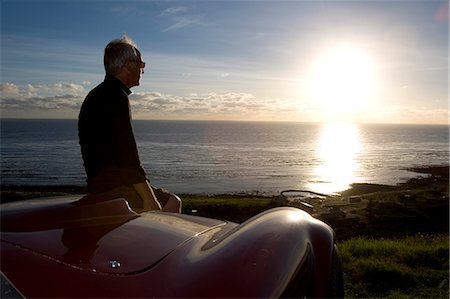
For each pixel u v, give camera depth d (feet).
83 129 10.34
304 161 640.17
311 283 6.70
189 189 346.74
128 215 7.45
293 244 6.72
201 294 5.24
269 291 5.50
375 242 37.99
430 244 36.68
